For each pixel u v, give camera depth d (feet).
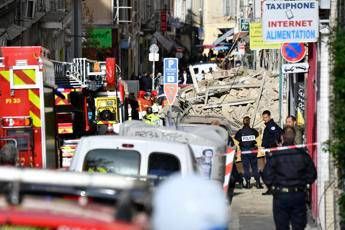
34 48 92.89
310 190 107.14
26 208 28.89
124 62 370.73
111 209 30.30
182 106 194.49
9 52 92.79
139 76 370.94
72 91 130.21
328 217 90.74
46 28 213.66
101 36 305.53
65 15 230.48
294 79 153.48
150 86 303.07
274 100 193.67
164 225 24.90
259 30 187.21
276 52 205.16
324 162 93.61
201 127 103.09
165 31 503.61
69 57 263.29
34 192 35.91
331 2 92.73
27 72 92.68
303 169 79.30
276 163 79.41
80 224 27.14
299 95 143.54
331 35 71.15
